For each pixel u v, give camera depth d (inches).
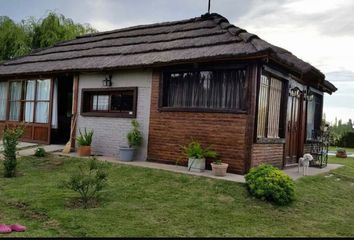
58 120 523.2
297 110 437.1
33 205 229.1
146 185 283.1
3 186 281.3
